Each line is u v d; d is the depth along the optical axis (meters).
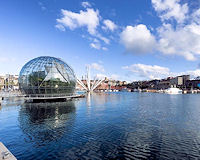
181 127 15.30
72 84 44.47
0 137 11.75
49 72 38.50
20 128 14.23
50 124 15.78
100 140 11.41
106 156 8.83
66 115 20.77
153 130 14.15
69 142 10.91
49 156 8.73
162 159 8.64
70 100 41.50
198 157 8.94
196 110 26.72
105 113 22.89
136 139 11.73
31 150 9.51
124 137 12.13
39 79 37.00
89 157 8.67
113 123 16.69
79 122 16.88
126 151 9.57
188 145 10.68
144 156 8.95
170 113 23.55
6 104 31.59
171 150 9.84
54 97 36.53
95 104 34.81
